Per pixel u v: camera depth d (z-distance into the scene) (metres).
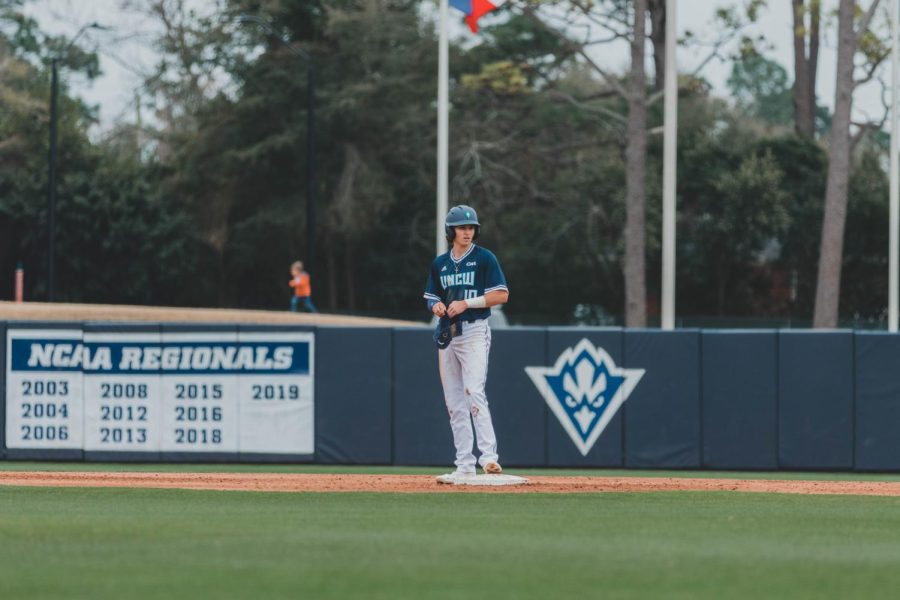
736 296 134.88
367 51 130.12
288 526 20.34
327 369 42.38
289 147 131.00
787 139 133.88
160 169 137.88
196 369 42.56
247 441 42.53
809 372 40.91
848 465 40.69
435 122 132.50
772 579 15.27
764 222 126.06
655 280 134.00
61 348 42.84
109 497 26.73
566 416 41.69
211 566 15.97
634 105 93.56
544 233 132.75
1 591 14.30
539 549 17.59
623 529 20.30
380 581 14.92
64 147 130.88
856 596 14.23
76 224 126.12
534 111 132.25
